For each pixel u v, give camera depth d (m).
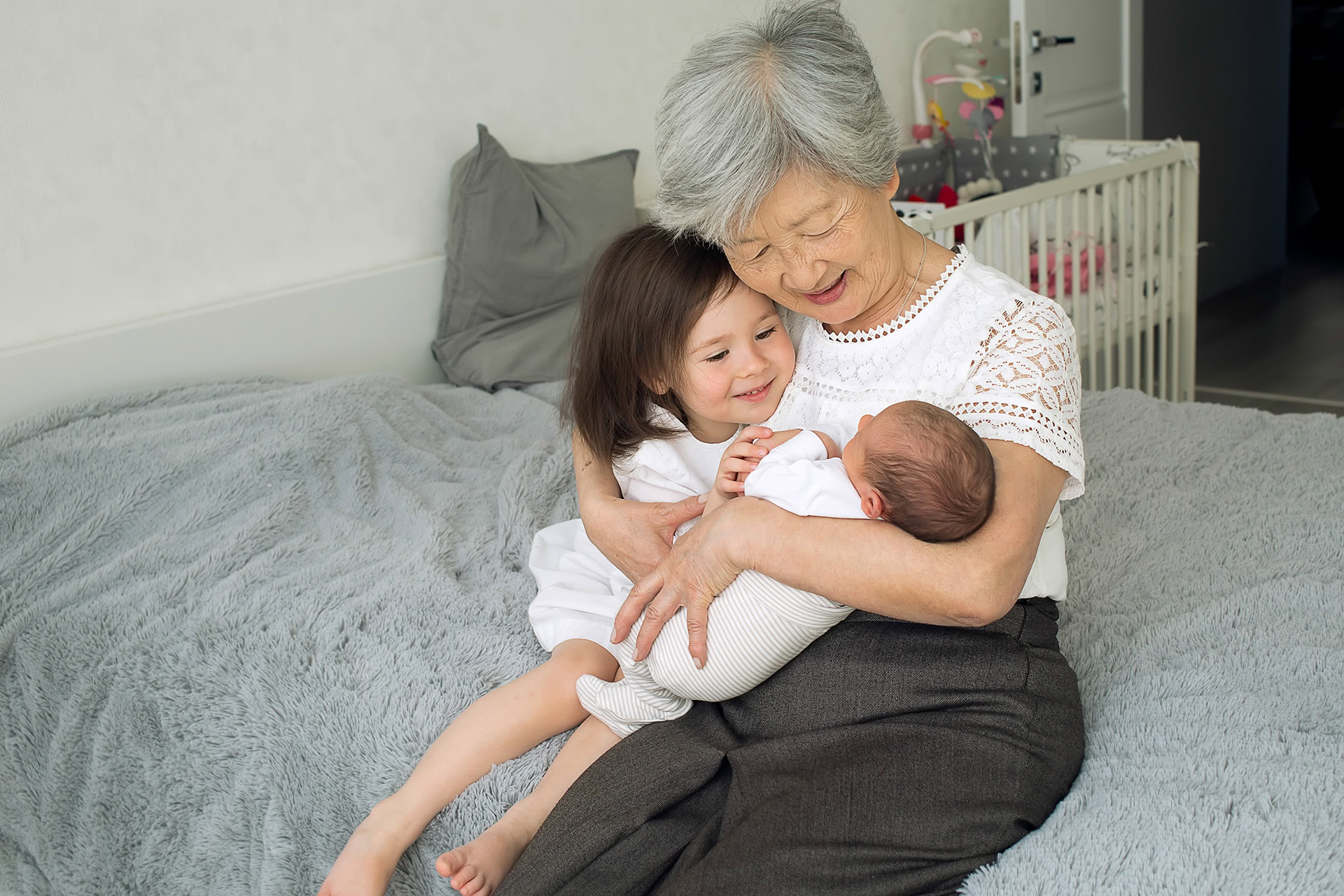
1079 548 1.50
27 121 1.86
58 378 1.89
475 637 1.38
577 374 1.32
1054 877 0.90
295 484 1.75
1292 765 0.99
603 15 2.72
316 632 1.40
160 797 1.29
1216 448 1.75
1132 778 1.02
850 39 0.97
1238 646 1.21
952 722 0.98
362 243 2.36
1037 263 2.79
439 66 2.42
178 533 1.65
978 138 3.14
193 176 2.08
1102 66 3.60
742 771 0.99
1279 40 5.04
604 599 1.32
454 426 2.07
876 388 1.13
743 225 0.98
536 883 0.97
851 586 0.95
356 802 1.20
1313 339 4.14
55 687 1.42
